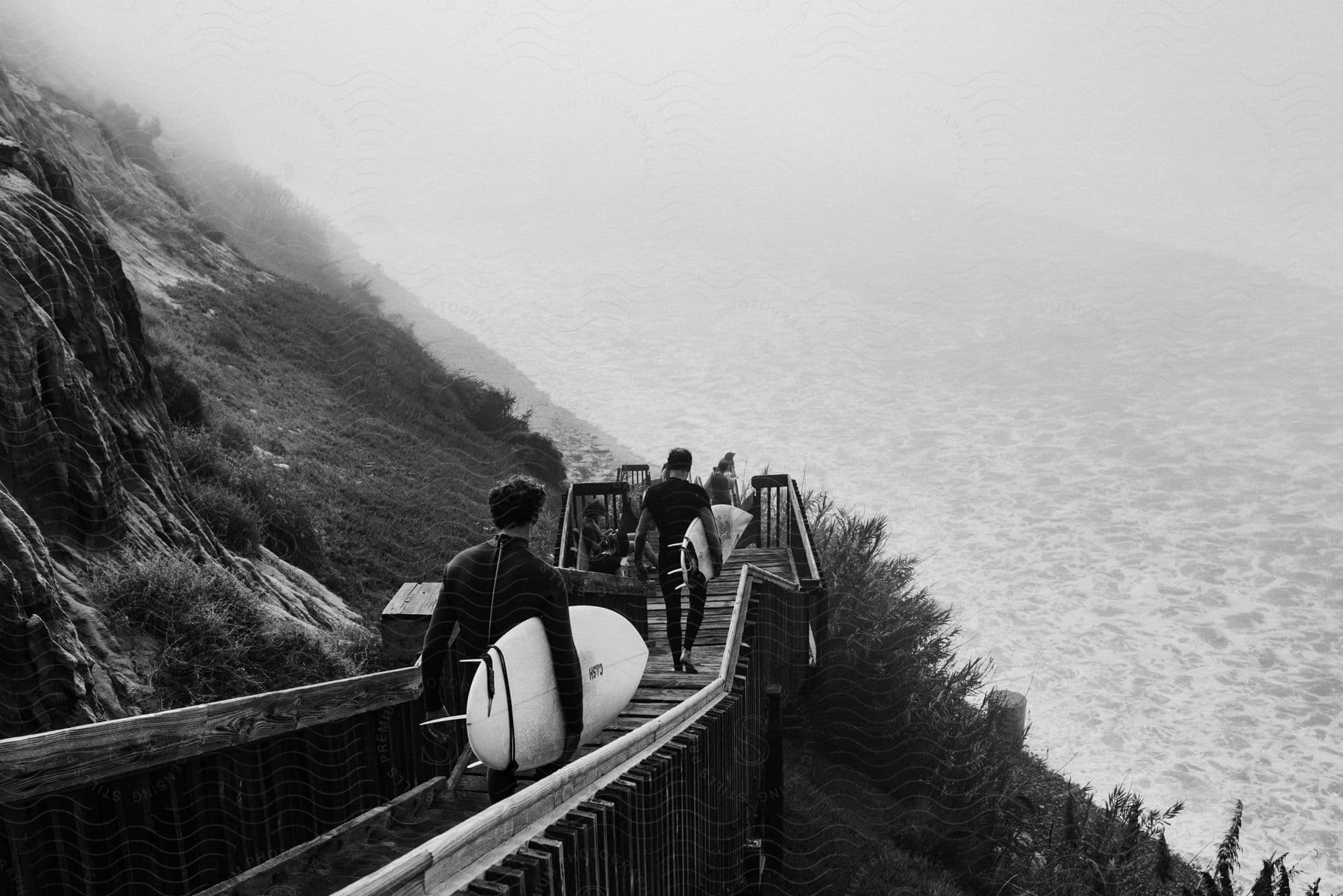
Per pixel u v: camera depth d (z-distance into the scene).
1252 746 22.28
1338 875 17.45
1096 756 21.94
